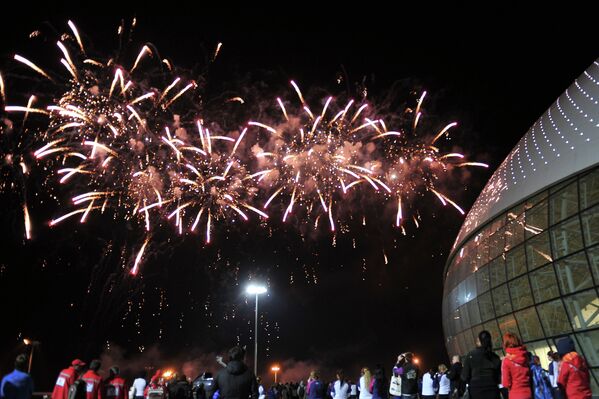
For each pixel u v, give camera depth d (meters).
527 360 7.82
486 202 24.48
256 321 36.12
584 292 16.94
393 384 13.91
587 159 17.73
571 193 18.06
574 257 17.45
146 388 18.36
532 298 19.16
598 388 16.28
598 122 18.53
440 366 17.00
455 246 27.47
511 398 7.73
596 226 16.95
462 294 25.22
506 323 20.81
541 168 20.11
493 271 21.80
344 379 16.39
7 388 8.80
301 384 29.45
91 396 11.07
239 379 7.36
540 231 19.00
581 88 21.64
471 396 8.05
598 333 16.31
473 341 24.02
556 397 11.55
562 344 8.16
